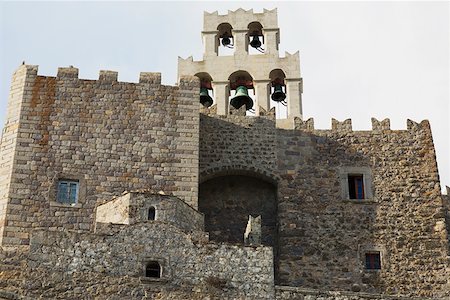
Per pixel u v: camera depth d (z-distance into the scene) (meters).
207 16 52.22
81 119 39.62
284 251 40.03
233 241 41.12
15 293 30.80
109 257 32.16
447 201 43.56
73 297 31.12
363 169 42.69
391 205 41.53
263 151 42.84
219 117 43.44
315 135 43.62
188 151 39.38
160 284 32.00
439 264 39.75
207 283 32.44
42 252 31.81
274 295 32.88
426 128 44.03
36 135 38.84
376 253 40.16
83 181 38.03
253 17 52.22
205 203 42.06
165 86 41.03
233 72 49.62
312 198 41.66
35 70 40.59
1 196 37.16
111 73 41.03
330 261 39.81
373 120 44.22
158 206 34.62
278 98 49.88
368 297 34.25
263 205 42.31
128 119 39.88
